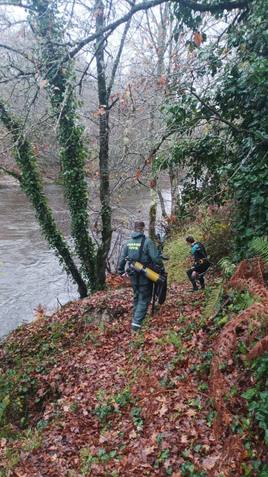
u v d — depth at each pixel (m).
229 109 7.55
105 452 5.06
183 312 8.21
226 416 4.14
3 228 26.88
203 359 5.92
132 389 6.17
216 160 8.38
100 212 12.92
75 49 5.85
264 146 6.67
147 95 9.60
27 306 15.93
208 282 10.26
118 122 10.15
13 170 14.68
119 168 10.55
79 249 14.82
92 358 8.16
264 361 4.54
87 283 15.90
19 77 5.84
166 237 17.19
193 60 7.88
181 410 5.14
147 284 8.13
